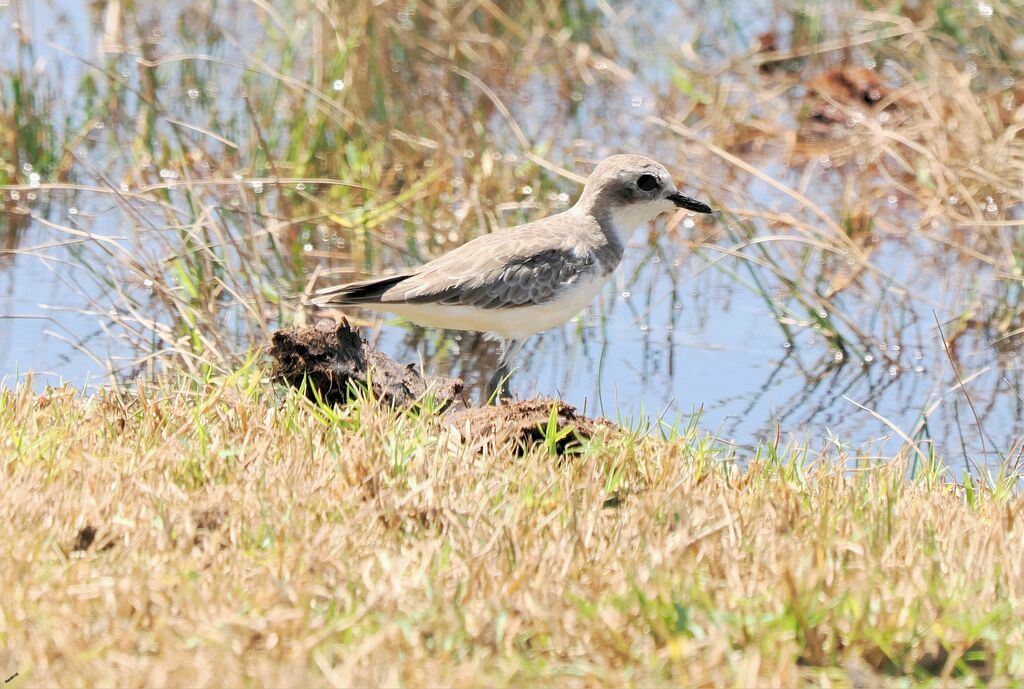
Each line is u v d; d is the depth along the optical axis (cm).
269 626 649
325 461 870
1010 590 726
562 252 1141
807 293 1497
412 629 658
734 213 1589
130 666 620
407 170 1714
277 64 1928
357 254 1533
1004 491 952
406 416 990
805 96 2025
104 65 1873
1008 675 656
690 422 1058
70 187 1395
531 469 880
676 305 1528
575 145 1772
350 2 1786
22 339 1336
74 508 773
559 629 664
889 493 869
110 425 934
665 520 804
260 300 1310
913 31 1962
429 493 816
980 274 1548
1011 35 1978
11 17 1892
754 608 684
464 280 1105
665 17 2227
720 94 1953
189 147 1766
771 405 1295
